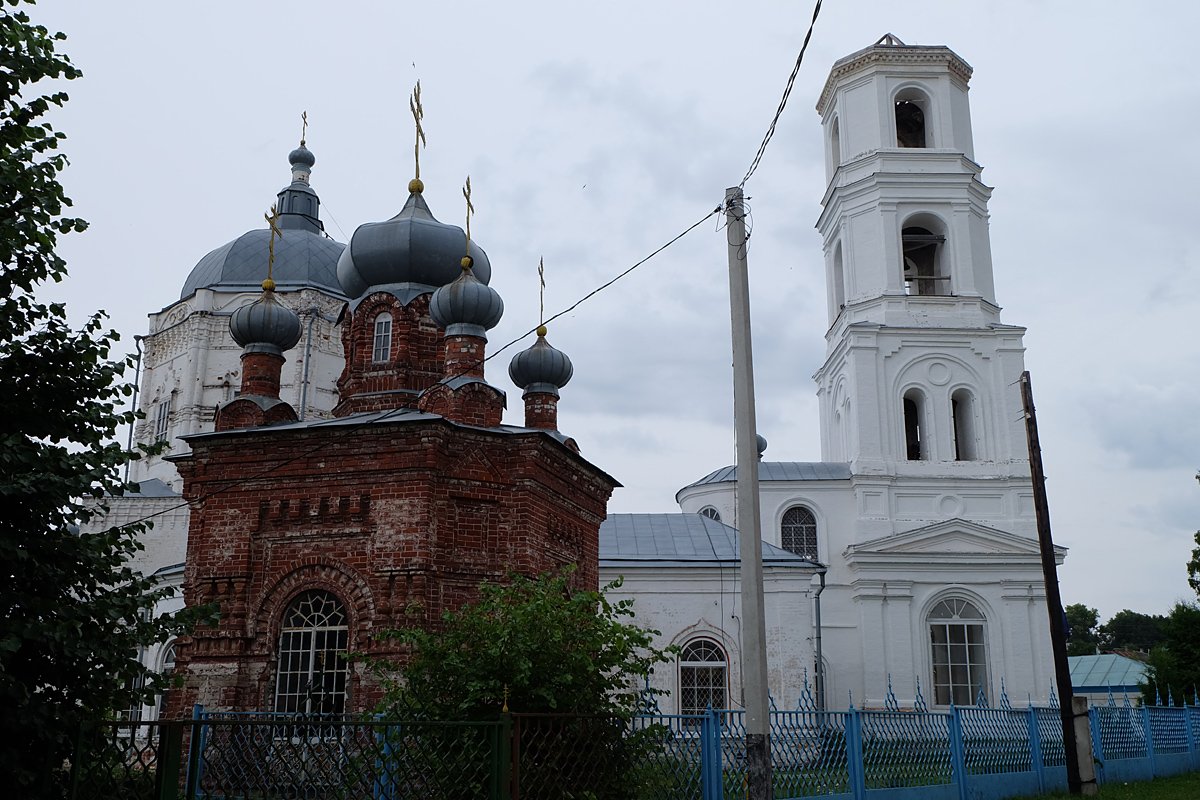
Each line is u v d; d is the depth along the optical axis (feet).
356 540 58.90
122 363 33.63
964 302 143.33
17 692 27.76
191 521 62.28
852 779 51.75
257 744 36.24
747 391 40.40
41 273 32.12
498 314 70.74
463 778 34.27
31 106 32.73
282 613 59.26
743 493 39.19
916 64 150.71
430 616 56.65
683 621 103.65
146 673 33.35
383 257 77.36
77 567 31.37
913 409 146.41
